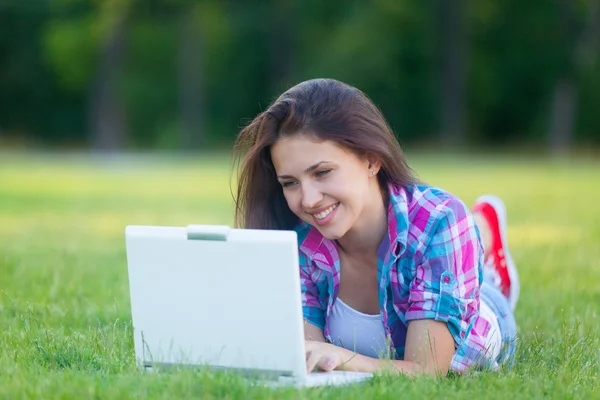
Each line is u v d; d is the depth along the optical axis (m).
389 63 48.53
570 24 48.75
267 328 3.90
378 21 48.56
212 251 3.90
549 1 48.56
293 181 4.25
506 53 49.62
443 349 4.33
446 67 48.25
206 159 41.75
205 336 4.04
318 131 4.10
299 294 3.81
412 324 4.37
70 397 3.69
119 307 6.29
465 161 36.28
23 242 10.68
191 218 14.03
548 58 48.88
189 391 3.68
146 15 50.97
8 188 21.70
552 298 6.79
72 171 30.41
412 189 4.52
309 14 51.66
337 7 51.12
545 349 5.02
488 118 51.03
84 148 54.72
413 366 4.27
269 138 4.21
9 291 6.85
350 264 4.68
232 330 3.97
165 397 3.62
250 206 4.59
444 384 4.04
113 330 5.20
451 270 4.36
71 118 55.53
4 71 54.50
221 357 4.03
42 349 4.71
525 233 11.70
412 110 49.56
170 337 4.12
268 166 4.48
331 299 4.69
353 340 4.71
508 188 20.39
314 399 3.65
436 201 4.47
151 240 4.02
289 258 3.76
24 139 54.75
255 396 3.67
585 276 7.95
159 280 4.05
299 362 3.89
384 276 4.47
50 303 6.41
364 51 48.44
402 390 3.84
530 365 4.59
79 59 50.53
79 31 49.88
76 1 50.28
